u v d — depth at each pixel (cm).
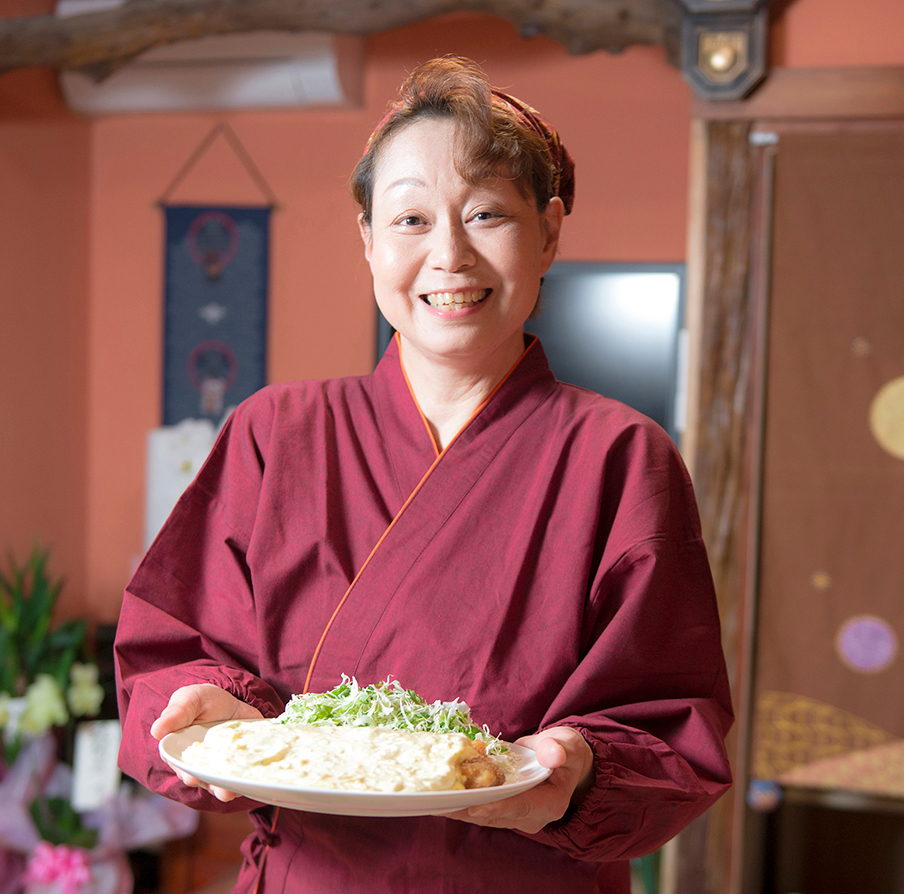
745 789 268
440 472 102
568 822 88
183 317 417
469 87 96
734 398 267
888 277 259
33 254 389
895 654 261
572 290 378
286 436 108
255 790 76
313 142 404
